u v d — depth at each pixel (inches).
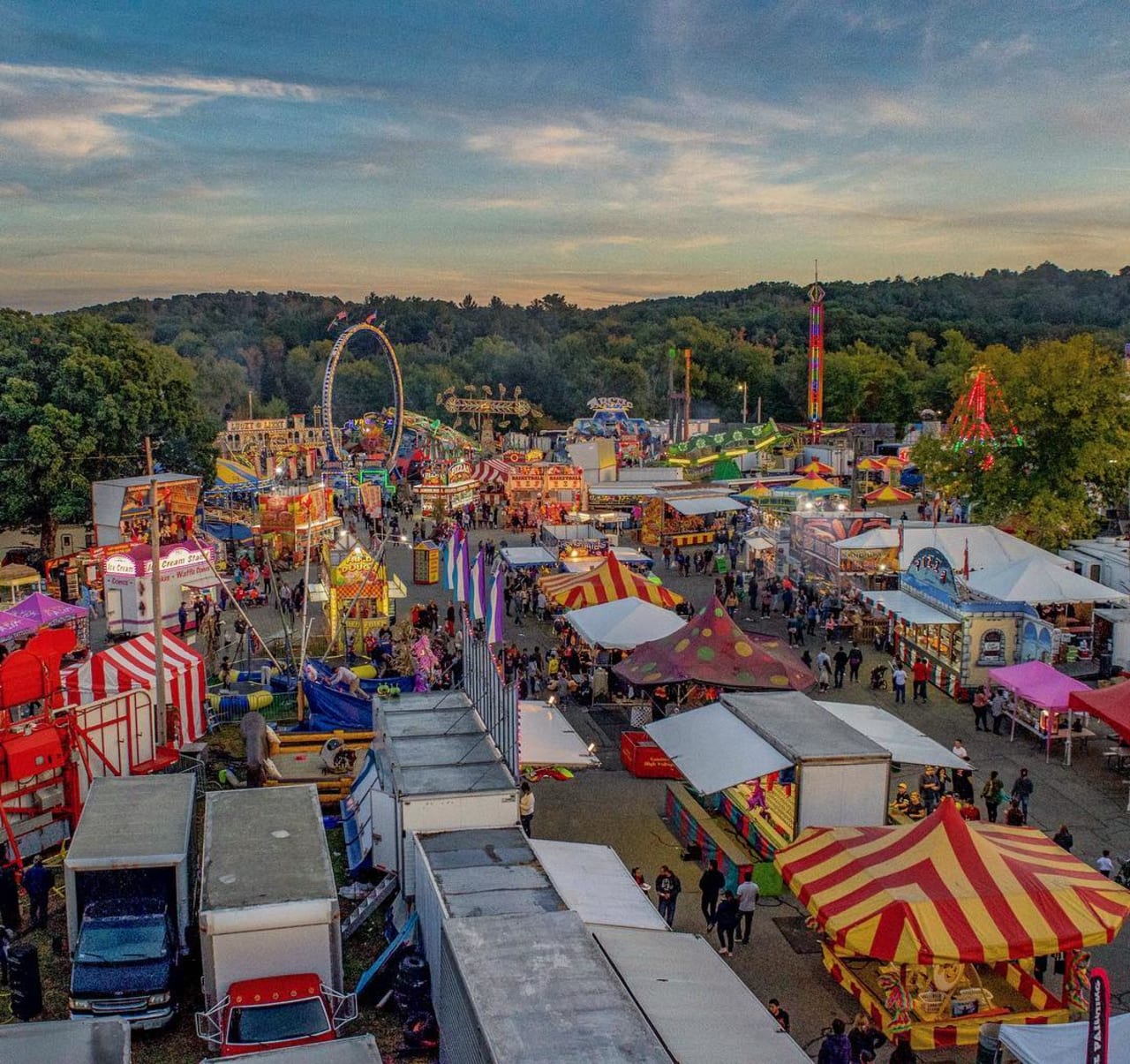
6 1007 639.8
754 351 5944.9
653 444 3651.6
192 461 2417.6
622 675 1163.9
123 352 2261.3
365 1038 466.3
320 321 7391.7
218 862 631.2
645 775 1042.1
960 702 1282.0
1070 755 1082.1
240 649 1470.2
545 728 942.4
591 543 1923.0
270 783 945.5
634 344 6702.8
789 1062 476.1
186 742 1036.5
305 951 595.2
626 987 508.1
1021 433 1870.1
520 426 5083.7
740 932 744.3
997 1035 573.0
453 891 613.6
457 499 2694.4
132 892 665.0
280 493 2196.1
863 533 1680.6
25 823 818.8
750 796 905.5
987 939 601.0
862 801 801.6
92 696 976.3
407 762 784.3
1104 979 412.2
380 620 1491.1
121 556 1549.0
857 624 1537.9
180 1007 644.7
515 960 490.3
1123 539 1781.5
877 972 680.4
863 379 4916.3
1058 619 1406.3
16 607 1412.4
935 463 2004.2
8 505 2026.3
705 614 1181.1
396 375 2896.2
